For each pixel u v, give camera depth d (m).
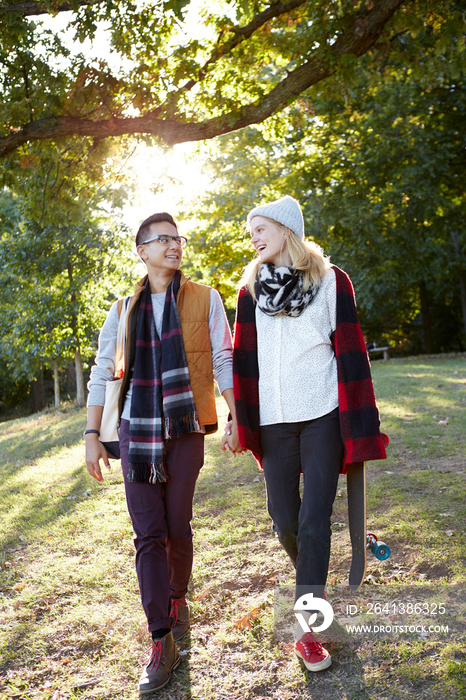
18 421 17.83
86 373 30.78
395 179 14.95
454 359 18.48
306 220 16.47
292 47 5.84
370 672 2.32
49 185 5.98
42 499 5.75
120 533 4.30
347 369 2.49
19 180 6.16
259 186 14.50
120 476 6.29
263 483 5.25
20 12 4.72
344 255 18.20
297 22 6.15
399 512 3.98
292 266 2.59
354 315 2.55
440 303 31.59
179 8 4.76
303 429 2.54
